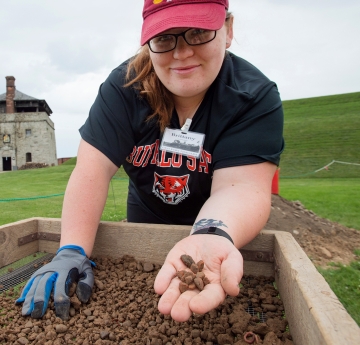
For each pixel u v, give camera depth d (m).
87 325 1.16
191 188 1.67
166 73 1.33
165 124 1.57
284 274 1.22
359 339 0.65
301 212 5.29
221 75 1.51
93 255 1.76
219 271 0.98
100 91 1.64
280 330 1.10
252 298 1.34
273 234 1.51
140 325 1.17
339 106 36.75
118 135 1.56
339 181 14.43
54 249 1.82
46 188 13.24
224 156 1.41
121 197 8.88
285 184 13.04
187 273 0.95
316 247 4.09
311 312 0.77
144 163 1.67
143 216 2.05
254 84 1.48
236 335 1.09
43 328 1.14
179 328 1.15
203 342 1.08
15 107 43.16
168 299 0.90
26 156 40.66
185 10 1.19
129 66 1.60
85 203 1.48
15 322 1.18
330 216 6.11
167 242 1.62
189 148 1.57
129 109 1.57
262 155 1.38
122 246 1.70
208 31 1.22
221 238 1.06
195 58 1.26
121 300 1.34
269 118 1.41
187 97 1.51
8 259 1.66
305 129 27.06
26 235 1.77
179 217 1.89
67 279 1.27
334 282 3.13
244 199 1.27
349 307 2.59
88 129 1.59
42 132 40.72
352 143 22.45
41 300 1.20
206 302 0.83
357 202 7.55
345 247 4.26
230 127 1.43
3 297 1.36
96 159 1.53
